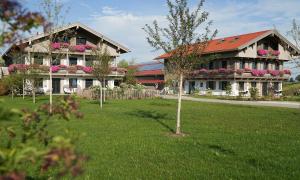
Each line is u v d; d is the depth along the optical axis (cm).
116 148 1035
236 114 2217
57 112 364
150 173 780
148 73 7044
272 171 802
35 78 3145
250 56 5078
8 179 247
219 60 5381
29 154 282
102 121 1686
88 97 3875
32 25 306
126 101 3509
